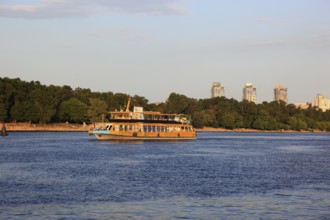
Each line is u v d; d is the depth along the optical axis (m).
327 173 81.69
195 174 77.69
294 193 59.84
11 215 46.53
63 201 53.03
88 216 46.56
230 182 69.00
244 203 53.25
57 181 67.56
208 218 46.53
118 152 124.00
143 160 101.69
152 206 51.09
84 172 78.25
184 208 50.41
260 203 53.38
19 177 71.38
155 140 185.00
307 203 53.56
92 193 58.06
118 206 50.91
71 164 91.06
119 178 71.38
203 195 57.72
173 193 58.78
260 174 79.25
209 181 69.62
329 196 57.78
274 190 62.06
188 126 194.38
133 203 52.47
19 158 102.75
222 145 172.38
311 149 158.12
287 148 162.62
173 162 97.81
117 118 175.25
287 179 73.25
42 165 88.69
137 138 175.50
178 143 176.38
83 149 133.62
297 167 92.19
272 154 129.62
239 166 92.31
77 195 56.66
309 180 72.31
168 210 49.38
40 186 62.91
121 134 173.00
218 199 55.34
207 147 156.62
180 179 71.31
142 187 63.06
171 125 186.38
